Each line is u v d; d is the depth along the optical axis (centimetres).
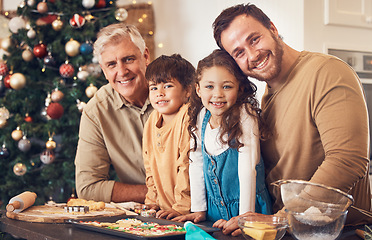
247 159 132
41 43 361
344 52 259
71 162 361
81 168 203
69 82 376
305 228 94
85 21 360
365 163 119
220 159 136
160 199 160
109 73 194
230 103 133
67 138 365
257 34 128
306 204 98
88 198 200
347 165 116
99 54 193
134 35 193
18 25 362
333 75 124
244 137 133
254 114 134
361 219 132
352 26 262
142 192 192
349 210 129
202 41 385
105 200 196
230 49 131
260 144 142
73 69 349
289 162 133
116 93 205
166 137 159
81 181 202
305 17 252
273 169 138
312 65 129
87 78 348
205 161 140
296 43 257
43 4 356
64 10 358
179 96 159
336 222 93
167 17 414
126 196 193
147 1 428
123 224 128
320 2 255
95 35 361
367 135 121
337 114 120
